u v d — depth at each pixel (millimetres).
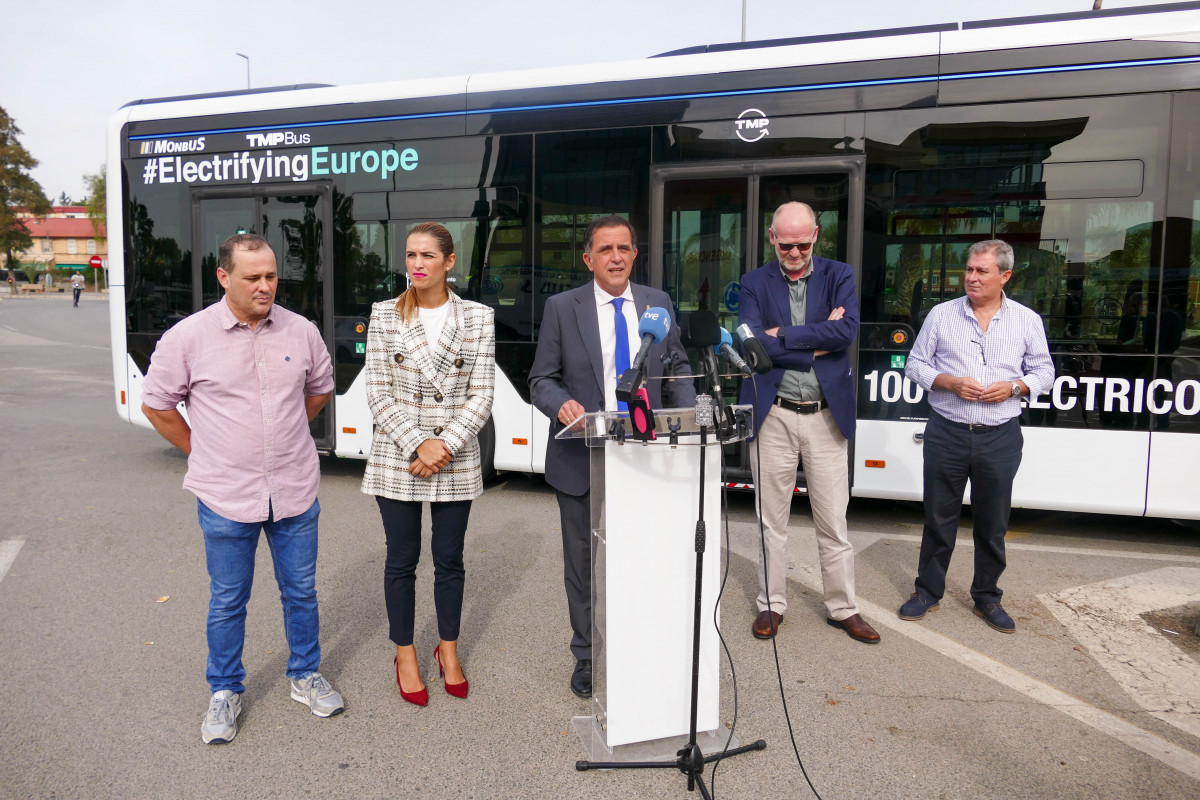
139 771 2791
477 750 2932
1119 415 5012
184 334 2850
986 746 2953
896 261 5305
